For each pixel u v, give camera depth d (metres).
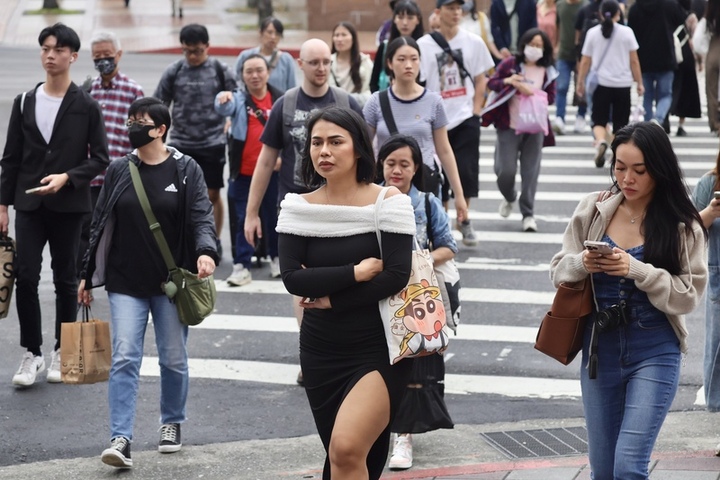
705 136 45.84
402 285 12.12
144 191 16.52
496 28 43.47
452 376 20.55
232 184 26.52
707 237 12.90
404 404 15.98
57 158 19.72
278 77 30.38
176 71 28.05
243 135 26.08
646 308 12.52
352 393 12.05
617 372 12.65
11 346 22.30
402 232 12.15
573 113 51.75
